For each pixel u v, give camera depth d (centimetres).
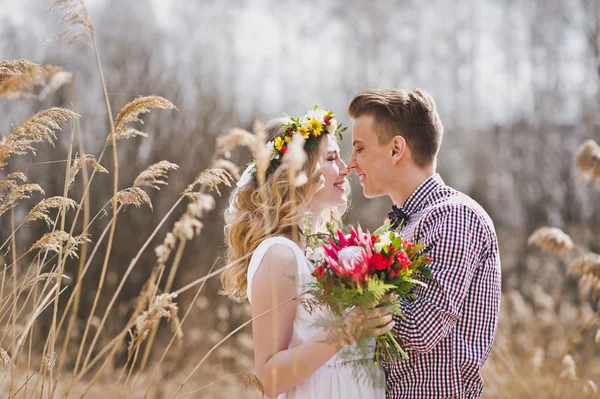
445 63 1430
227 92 1094
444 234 220
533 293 870
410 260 216
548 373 548
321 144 250
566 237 386
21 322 388
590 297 868
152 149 942
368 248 211
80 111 941
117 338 205
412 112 251
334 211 286
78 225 867
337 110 1335
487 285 228
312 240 236
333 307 206
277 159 246
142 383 626
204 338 727
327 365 225
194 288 845
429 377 220
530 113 1323
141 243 880
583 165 375
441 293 214
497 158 1293
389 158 252
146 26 1114
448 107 1390
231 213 262
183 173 928
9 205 230
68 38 187
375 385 216
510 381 482
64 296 775
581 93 1299
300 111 1222
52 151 883
